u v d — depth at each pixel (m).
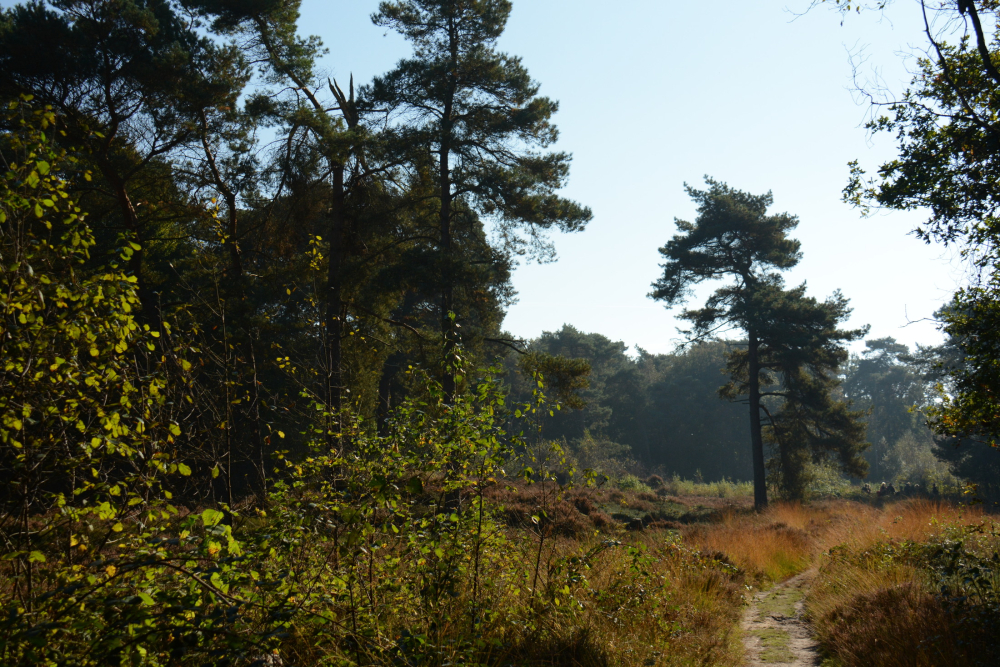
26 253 4.18
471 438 5.38
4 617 3.35
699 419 74.31
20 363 3.89
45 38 13.83
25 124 4.35
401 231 21.19
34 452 3.82
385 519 4.95
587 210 18.81
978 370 7.67
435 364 18.14
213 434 5.92
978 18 6.63
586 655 5.56
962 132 7.69
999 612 6.02
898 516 15.20
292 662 4.39
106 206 16.84
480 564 5.97
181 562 3.85
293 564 4.67
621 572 7.83
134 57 15.05
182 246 18.39
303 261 16.45
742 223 31.70
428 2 18.56
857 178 8.53
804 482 32.88
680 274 32.47
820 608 8.77
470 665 4.62
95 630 3.45
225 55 16.11
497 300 21.67
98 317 4.15
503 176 18.41
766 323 30.91
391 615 5.18
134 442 4.22
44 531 3.79
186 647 3.45
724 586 9.94
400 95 18.00
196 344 5.66
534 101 18.38
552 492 6.50
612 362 88.94
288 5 16.95
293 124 16.62
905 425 85.81
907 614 6.74
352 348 15.55
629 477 43.56
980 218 7.85
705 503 36.62
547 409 6.25
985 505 23.73
